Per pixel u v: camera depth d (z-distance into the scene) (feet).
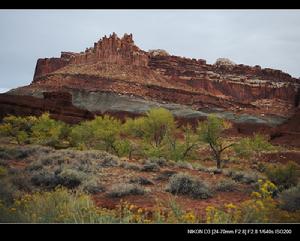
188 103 406.62
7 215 18.71
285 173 48.11
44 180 35.83
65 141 112.16
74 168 43.73
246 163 99.19
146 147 96.07
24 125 118.52
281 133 245.04
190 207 29.17
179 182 35.81
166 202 29.30
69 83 420.77
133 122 107.65
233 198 34.32
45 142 101.45
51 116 219.41
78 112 240.53
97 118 108.37
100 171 45.68
